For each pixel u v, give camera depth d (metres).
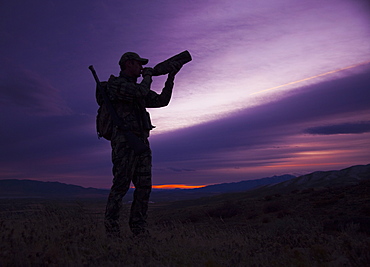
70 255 3.00
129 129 4.55
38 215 4.84
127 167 4.51
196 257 3.30
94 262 2.75
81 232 4.14
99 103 4.87
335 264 2.90
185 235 5.07
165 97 5.18
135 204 4.75
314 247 3.47
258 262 3.05
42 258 2.74
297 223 8.55
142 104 4.83
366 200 29.88
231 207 42.47
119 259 2.91
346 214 26.09
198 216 39.88
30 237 3.45
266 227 9.59
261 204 43.75
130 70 4.83
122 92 4.51
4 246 2.96
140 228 4.63
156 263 2.88
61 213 5.05
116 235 4.16
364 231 6.94
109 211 4.44
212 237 5.07
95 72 4.81
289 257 3.28
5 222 4.43
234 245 4.21
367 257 2.90
